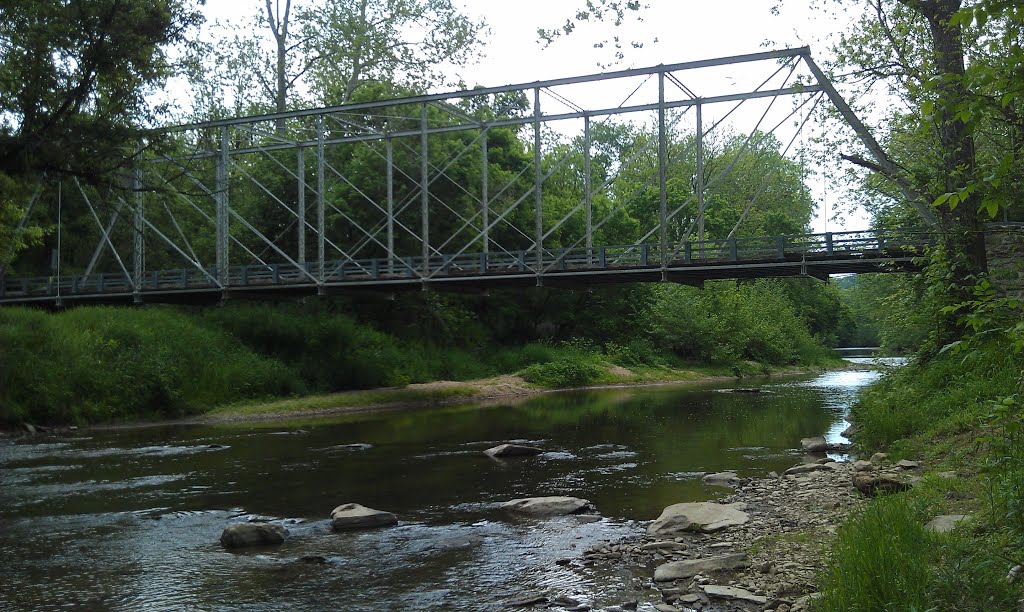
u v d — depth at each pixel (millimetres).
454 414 31453
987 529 7562
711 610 7656
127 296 42531
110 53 22297
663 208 33188
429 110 52375
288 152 52875
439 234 49125
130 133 23047
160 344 33906
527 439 21906
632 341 57156
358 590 8953
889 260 23359
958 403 14750
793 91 25141
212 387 33188
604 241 60031
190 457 19578
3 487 15664
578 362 48719
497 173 51438
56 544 11242
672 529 10875
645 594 8375
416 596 8688
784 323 65750
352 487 15164
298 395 36312
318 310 46438
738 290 61750
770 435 21000
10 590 9180
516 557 10094
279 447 21312
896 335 25828
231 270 43188
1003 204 5648
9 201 26328
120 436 25078
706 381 50625
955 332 17562
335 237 50125
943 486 9930
